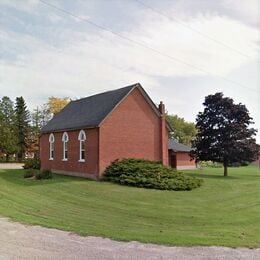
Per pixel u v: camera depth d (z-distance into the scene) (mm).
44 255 7836
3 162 68000
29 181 27797
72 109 38562
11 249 8242
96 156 28438
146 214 15289
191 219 14328
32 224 11219
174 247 8883
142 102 31031
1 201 16750
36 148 73062
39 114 75000
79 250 8320
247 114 37250
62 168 34625
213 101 37875
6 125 68375
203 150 37875
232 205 18500
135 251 8398
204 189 24781
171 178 25344
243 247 9211
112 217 14234
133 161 28250
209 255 8281
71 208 16172
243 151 36500
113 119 29109
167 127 33156
